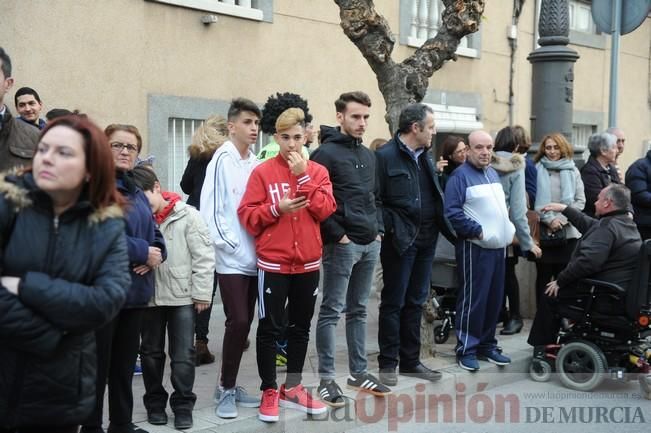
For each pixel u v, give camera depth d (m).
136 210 3.94
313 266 4.53
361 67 9.77
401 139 5.37
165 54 7.67
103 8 7.14
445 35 6.25
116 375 4.04
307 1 9.03
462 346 5.91
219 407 4.54
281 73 8.81
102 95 7.20
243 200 4.50
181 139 8.03
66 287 2.62
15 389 2.66
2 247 2.69
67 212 2.73
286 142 4.41
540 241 6.91
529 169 7.11
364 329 5.22
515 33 12.16
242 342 4.56
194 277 4.36
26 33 6.63
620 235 5.65
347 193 4.79
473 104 11.55
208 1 7.95
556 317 6.05
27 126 3.84
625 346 5.75
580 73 13.58
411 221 5.27
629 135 15.09
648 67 15.51
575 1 13.57
